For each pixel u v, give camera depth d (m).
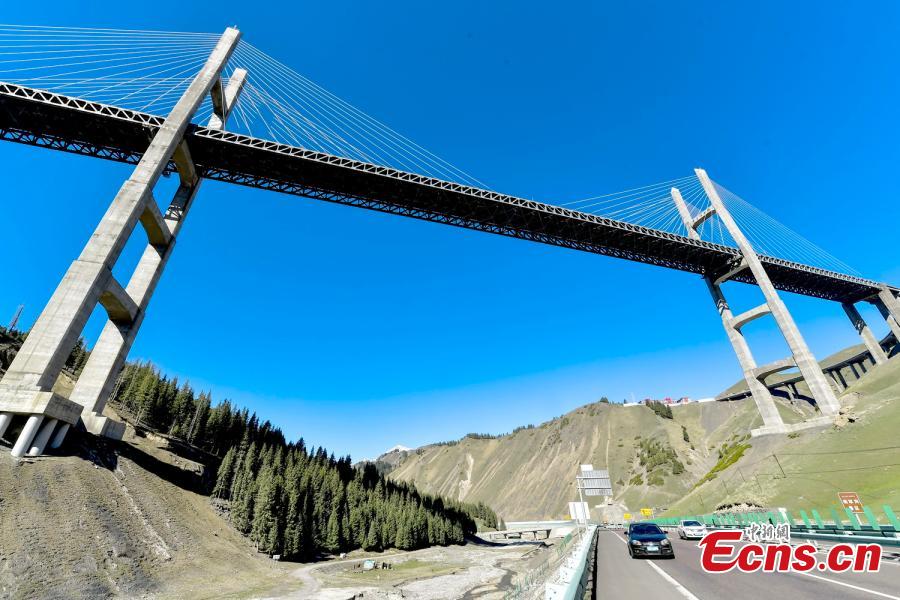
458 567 60.31
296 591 34.78
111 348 44.81
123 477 39.59
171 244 53.41
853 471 50.91
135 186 44.84
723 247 84.88
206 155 57.38
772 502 53.56
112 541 29.56
